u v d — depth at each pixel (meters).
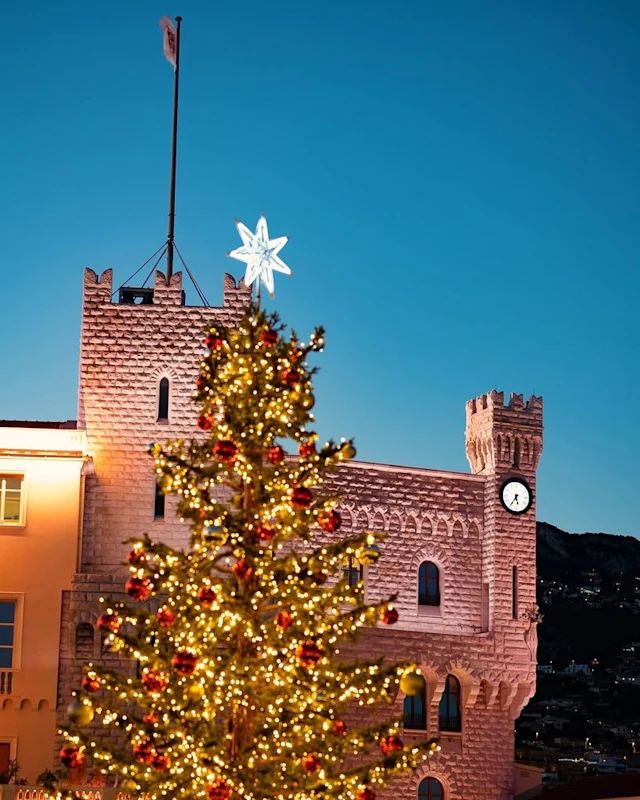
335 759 41.19
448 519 75.94
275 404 42.19
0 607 65.19
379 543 73.88
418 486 75.38
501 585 75.69
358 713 71.31
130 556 41.56
